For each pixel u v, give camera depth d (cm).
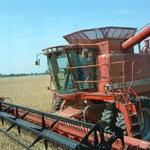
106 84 1037
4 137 983
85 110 1020
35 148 837
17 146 890
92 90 1091
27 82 6184
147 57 1151
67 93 1115
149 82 1148
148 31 1028
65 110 1084
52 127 802
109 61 1042
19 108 986
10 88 4250
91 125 629
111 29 1109
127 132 863
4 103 1121
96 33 1116
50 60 1159
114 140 579
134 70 1104
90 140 627
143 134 934
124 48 1106
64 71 1110
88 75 1088
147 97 1064
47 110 1578
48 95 2483
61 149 785
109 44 1082
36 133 812
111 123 586
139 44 1182
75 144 624
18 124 924
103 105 1054
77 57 1078
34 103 1917
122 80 1061
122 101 895
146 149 603
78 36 1148
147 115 953
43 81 6297
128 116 865
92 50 1084
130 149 612
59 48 1090
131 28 1150
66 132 786
